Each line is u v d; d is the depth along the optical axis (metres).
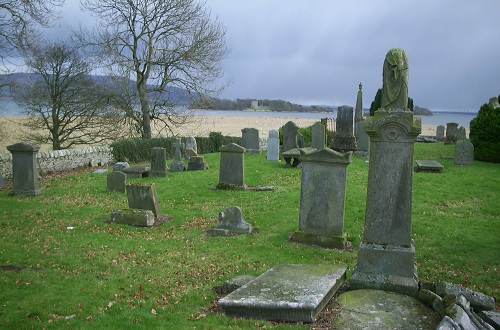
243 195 16.83
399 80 7.68
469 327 5.88
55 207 15.32
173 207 15.43
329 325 6.35
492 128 23.89
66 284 8.31
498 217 13.52
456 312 6.07
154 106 33.91
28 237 11.70
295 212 14.15
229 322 6.68
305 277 7.61
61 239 11.55
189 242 11.52
